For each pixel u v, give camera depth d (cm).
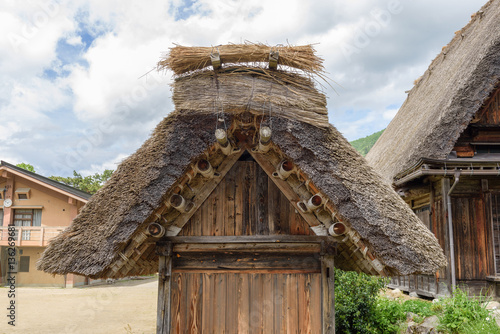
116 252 377
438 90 1317
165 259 411
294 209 422
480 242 923
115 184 389
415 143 1081
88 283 2111
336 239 408
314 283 412
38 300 1406
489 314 633
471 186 946
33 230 1981
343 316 648
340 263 472
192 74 418
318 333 403
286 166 400
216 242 414
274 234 417
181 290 412
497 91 1002
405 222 379
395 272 395
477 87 945
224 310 410
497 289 887
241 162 432
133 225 376
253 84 405
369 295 695
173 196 391
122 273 422
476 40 1196
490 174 884
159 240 409
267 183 428
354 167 390
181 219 416
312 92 409
